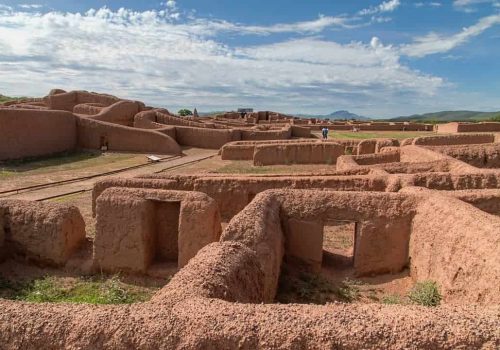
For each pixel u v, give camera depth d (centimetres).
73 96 4700
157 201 1117
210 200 1082
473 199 1064
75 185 2112
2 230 1120
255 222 866
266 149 2719
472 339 425
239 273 634
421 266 945
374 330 436
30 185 2038
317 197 1071
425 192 1045
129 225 1069
